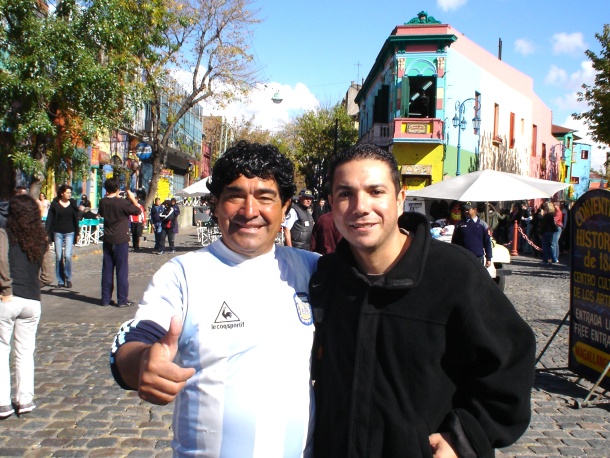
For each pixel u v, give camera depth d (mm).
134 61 13688
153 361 1516
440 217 25375
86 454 4129
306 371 1990
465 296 1807
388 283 1848
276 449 1871
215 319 1906
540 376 6395
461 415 1800
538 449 4477
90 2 12273
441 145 26609
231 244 2004
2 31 11492
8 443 4270
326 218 7289
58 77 12117
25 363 4824
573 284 6195
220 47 23547
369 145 1988
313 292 2066
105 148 24891
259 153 2014
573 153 56562
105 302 9398
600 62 20828
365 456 1816
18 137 11820
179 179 43219
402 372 1824
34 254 4742
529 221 22953
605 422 5062
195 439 1877
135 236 20078
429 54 26469
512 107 34188
